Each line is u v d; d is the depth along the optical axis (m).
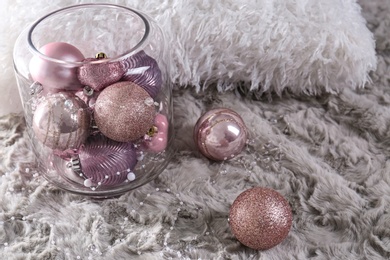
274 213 0.59
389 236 0.63
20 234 0.64
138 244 0.62
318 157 0.74
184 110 0.79
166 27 0.75
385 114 0.79
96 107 0.61
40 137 0.62
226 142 0.69
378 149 0.74
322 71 0.79
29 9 0.74
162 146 0.67
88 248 0.62
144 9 0.75
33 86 0.64
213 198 0.68
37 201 0.68
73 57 0.65
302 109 0.81
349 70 0.80
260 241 0.60
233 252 0.62
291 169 0.71
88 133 0.63
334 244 0.62
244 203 0.60
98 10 0.73
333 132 0.77
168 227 0.64
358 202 0.66
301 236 0.63
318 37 0.76
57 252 0.62
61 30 0.72
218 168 0.72
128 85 0.62
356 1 0.92
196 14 0.75
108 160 0.64
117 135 0.61
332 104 0.81
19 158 0.74
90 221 0.65
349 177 0.71
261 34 0.76
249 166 0.72
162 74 0.68
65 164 0.66
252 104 0.82
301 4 0.76
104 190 0.67
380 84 0.86
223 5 0.75
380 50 0.91
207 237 0.63
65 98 0.62
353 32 0.78
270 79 0.80
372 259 0.61
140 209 0.67
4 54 0.74
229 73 0.80
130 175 0.66
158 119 0.67
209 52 0.78
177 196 0.68
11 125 0.78
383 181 0.69
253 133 0.76
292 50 0.77
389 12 0.97
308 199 0.67
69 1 0.74
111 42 0.74
